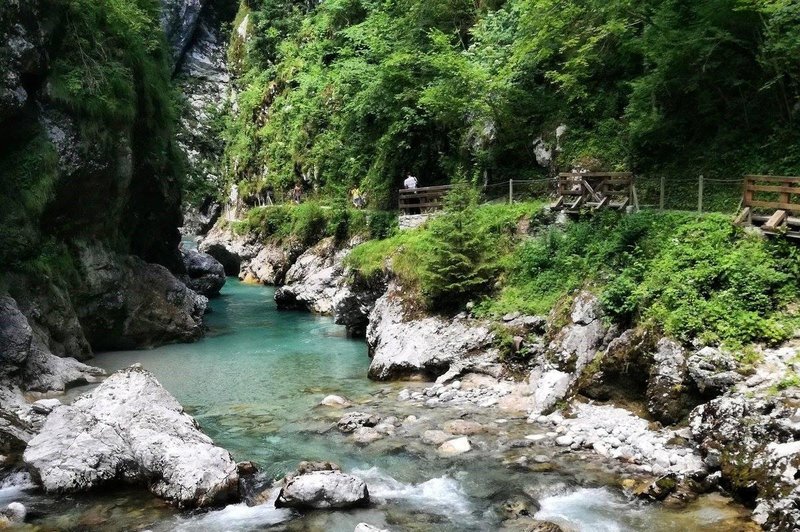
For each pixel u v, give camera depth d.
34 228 16.06
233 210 49.22
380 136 28.62
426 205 23.12
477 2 27.61
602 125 19.33
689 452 9.04
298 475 8.66
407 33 27.39
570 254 14.68
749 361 9.61
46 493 8.59
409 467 9.39
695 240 12.16
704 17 15.10
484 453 9.85
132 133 21.09
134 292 20.11
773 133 14.95
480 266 15.49
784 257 11.05
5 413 11.15
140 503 8.35
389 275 18.48
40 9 16.48
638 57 19.30
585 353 12.09
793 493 7.01
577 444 10.02
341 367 16.39
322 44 40.69
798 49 13.23
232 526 7.61
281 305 27.78
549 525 7.20
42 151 16.27
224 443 10.60
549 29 19.12
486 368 13.52
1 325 13.34
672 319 10.75
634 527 7.30
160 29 24.22
